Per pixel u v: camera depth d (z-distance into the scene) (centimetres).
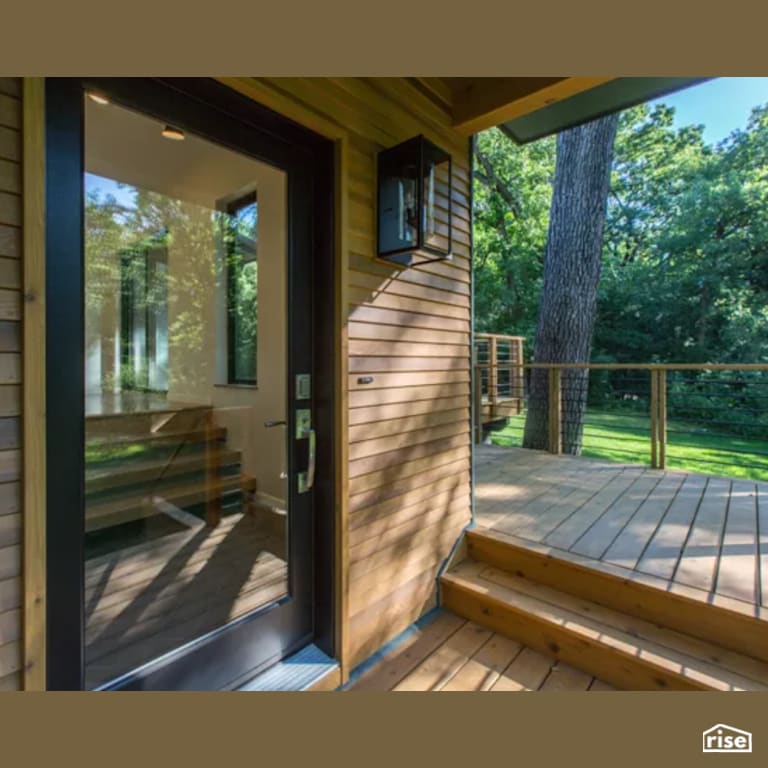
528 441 523
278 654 173
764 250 948
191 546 168
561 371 510
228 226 193
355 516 181
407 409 207
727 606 172
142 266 184
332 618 178
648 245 1141
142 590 146
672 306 1027
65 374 115
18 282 104
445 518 233
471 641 202
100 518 137
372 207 187
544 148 1085
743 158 1016
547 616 193
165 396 182
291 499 176
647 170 1155
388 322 196
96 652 128
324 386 179
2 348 102
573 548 225
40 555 107
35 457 106
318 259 179
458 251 240
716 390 918
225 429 193
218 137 148
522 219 1128
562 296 532
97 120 130
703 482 347
